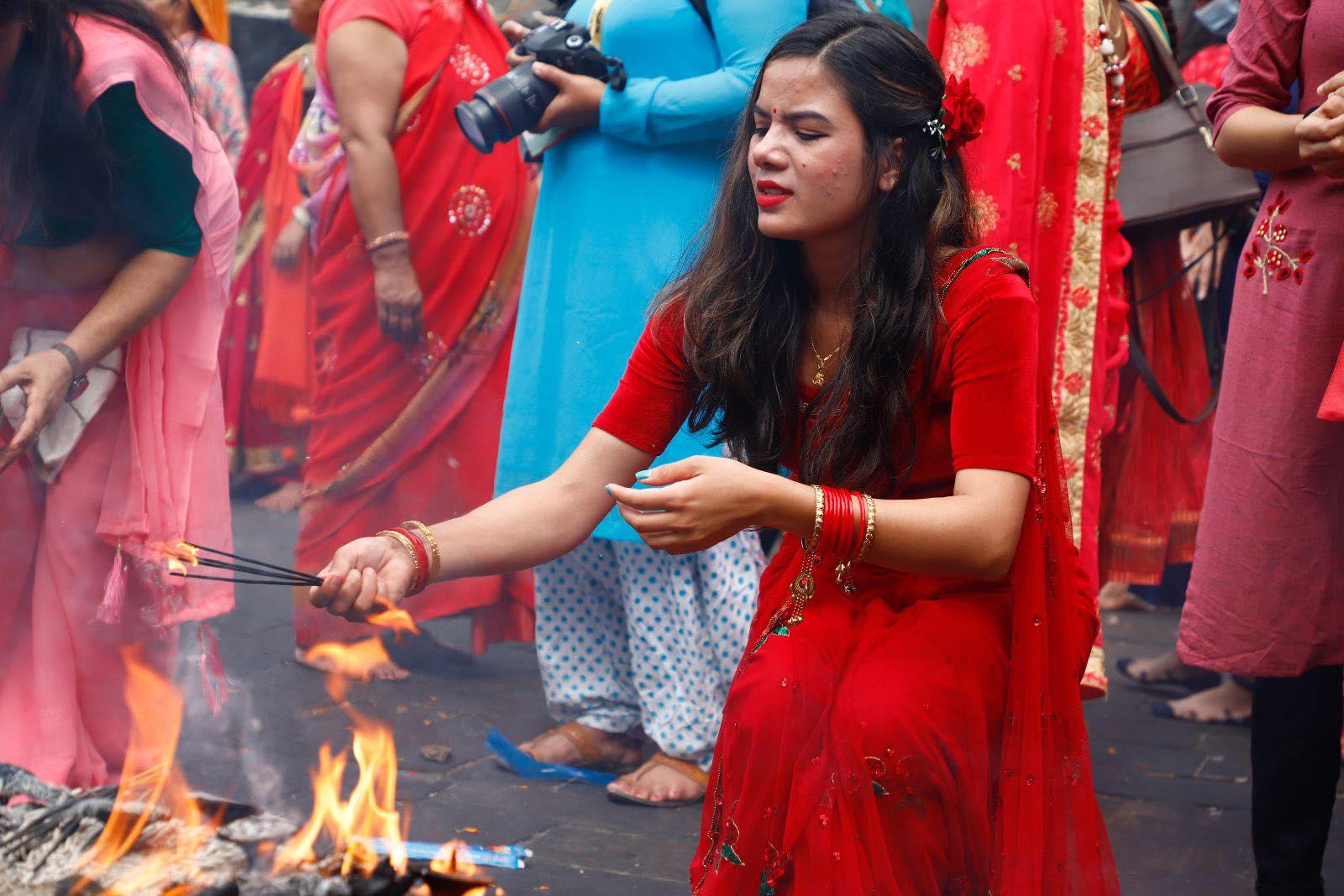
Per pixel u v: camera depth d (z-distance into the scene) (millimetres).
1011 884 2127
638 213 3420
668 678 3410
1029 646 2191
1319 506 2732
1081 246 3635
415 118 4281
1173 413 4254
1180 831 3312
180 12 6203
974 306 2162
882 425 2201
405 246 4258
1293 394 2744
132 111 2789
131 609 3021
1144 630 5266
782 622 2301
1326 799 2811
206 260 3043
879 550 2086
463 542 2229
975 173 2574
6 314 2906
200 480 3104
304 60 6340
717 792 2248
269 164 6352
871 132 2160
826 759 2105
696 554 3455
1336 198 2699
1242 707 4168
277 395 6340
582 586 3572
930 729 2072
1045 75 3473
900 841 2092
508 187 4379
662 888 2865
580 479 2348
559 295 3520
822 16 2227
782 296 2285
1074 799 2252
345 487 4324
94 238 2881
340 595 2105
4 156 2699
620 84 3355
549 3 4539
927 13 4453
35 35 2662
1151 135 4062
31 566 2965
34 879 2004
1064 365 3635
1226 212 4059
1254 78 2846
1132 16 4031
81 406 2902
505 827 3117
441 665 4309
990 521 2109
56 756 2906
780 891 2148
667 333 2371
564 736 3555
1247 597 2791
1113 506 4566
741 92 3293
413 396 4359
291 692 3893
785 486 2068
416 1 4309
